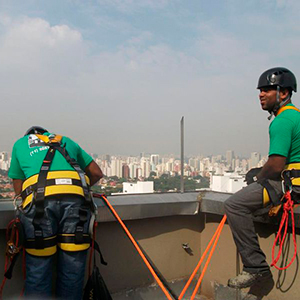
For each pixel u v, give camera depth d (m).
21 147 2.39
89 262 2.56
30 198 2.17
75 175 2.29
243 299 2.81
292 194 2.28
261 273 2.40
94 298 2.49
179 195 3.15
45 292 2.23
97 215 2.60
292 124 2.29
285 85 2.46
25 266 2.41
